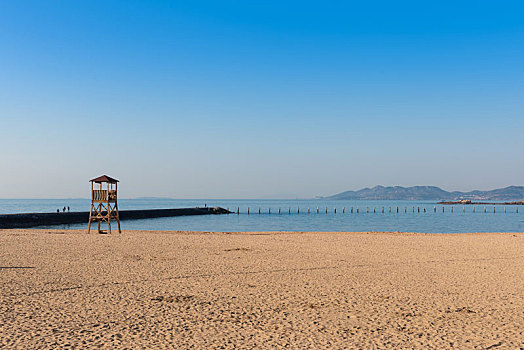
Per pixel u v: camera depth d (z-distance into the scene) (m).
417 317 10.48
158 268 17.34
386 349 8.28
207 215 104.56
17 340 8.54
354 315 10.65
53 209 144.25
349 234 35.69
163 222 72.62
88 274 15.89
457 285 14.30
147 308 11.17
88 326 9.58
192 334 9.11
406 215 107.00
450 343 8.62
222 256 21.08
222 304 11.66
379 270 17.20
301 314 10.75
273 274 16.16
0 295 12.32
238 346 8.40
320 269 17.33
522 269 17.66
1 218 54.97
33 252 22.06
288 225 65.44
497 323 9.98
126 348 8.21
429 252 23.02
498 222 75.56
